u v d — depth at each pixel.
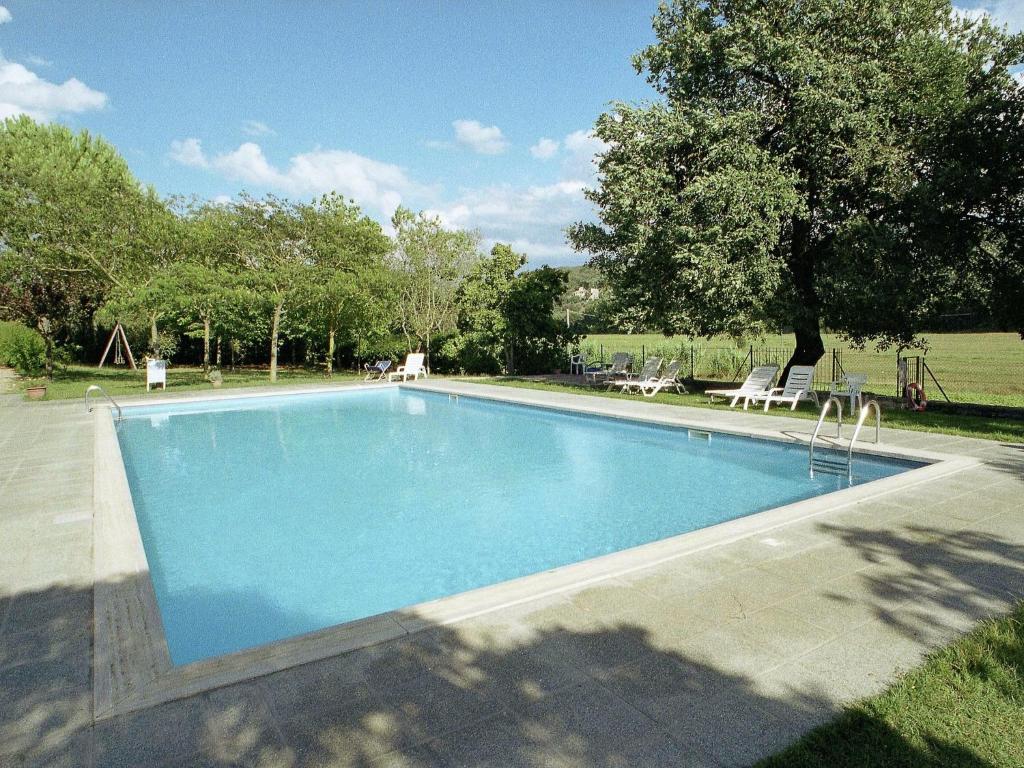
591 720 2.55
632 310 14.46
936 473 6.65
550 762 2.30
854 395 11.34
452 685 2.82
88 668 3.04
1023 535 4.80
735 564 4.29
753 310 12.88
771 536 4.87
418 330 24.31
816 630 3.32
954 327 14.27
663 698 2.71
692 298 13.28
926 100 11.76
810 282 14.20
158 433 12.30
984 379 18.91
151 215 19.22
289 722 2.57
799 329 14.33
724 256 12.22
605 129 13.93
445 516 6.89
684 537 4.77
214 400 15.85
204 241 19.36
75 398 16.09
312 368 29.09
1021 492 6.00
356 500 7.57
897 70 12.15
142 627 3.43
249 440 11.52
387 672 2.94
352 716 2.60
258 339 29.08
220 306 20.91
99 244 18.50
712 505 7.13
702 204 12.65
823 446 8.47
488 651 3.12
